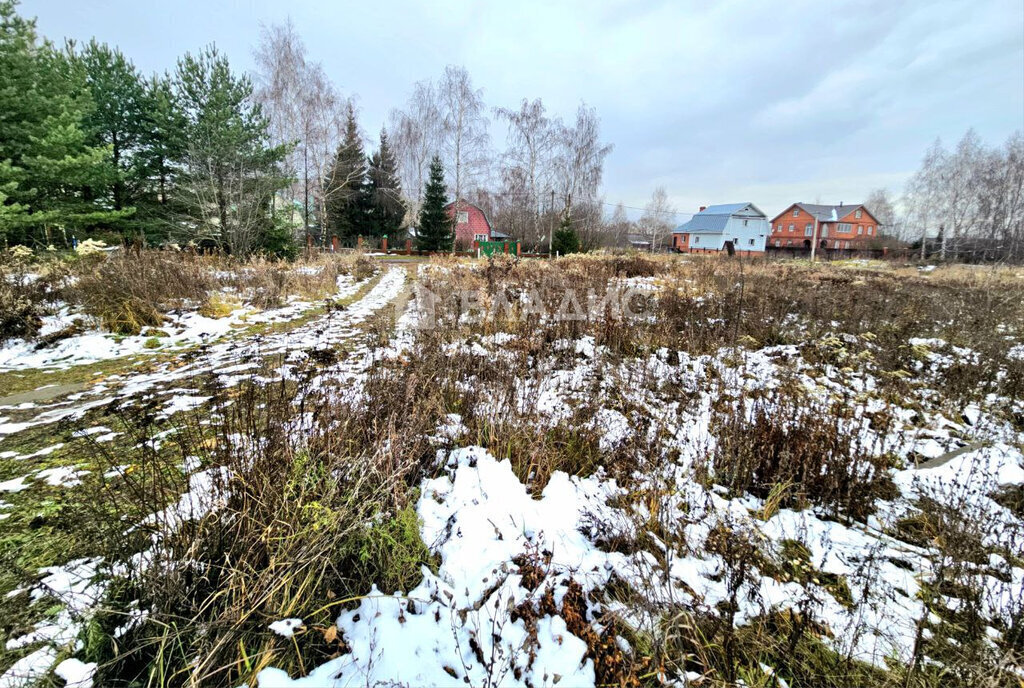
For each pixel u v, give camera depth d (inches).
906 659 61.4
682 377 167.2
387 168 1213.1
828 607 70.5
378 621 63.4
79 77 447.5
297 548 64.7
